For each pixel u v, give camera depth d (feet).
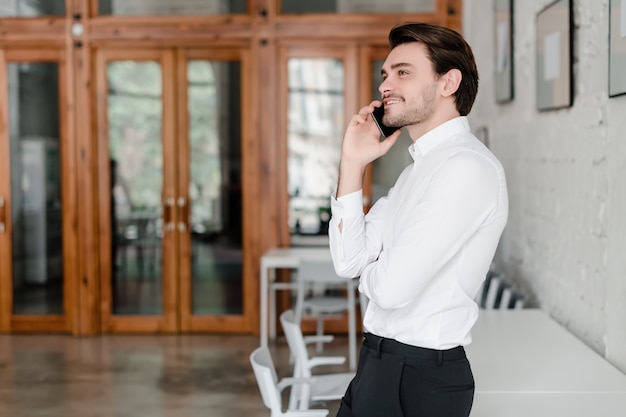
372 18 23.47
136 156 24.14
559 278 12.59
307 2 23.67
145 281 24.26
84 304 24.02
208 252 24.17
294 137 24.09
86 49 23.63
